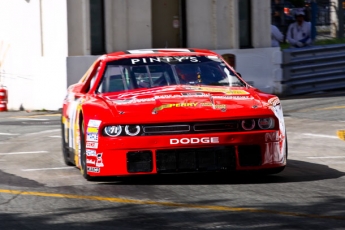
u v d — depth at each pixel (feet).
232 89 62.03
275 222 44.50
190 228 43.19
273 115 57.00
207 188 56.49
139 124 55.06
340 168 67.82
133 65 65.26
